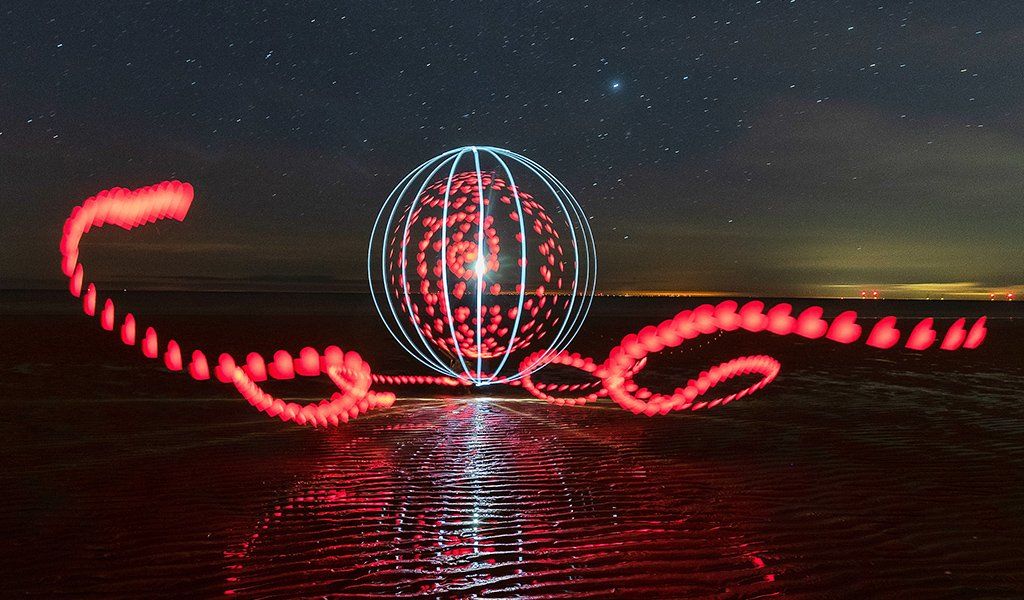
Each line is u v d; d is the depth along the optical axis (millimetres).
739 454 6891
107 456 6680
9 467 6273
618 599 3857
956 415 8797
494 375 10883
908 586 3992
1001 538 4672
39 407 8852
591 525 4965
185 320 22688
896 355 15359
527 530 4867
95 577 4105
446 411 9133
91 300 7750
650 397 10102
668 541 4664
